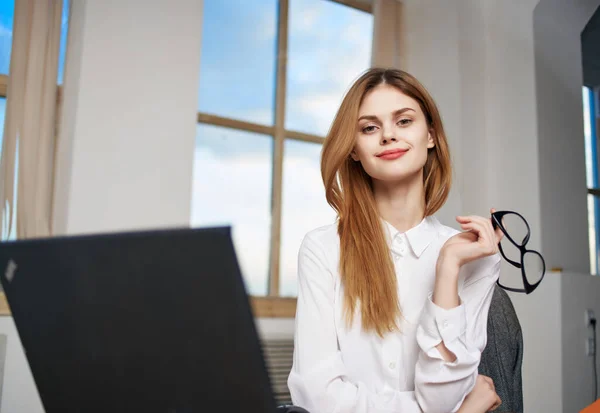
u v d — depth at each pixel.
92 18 2.90
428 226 1.17
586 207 4.00
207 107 3.64
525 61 3.94
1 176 2.75
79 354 0.63
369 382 1.06
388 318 1.05
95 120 2.85
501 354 1.17
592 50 4.86
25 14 2.87
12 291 0.67
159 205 2.96
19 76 2.82
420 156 1.09
